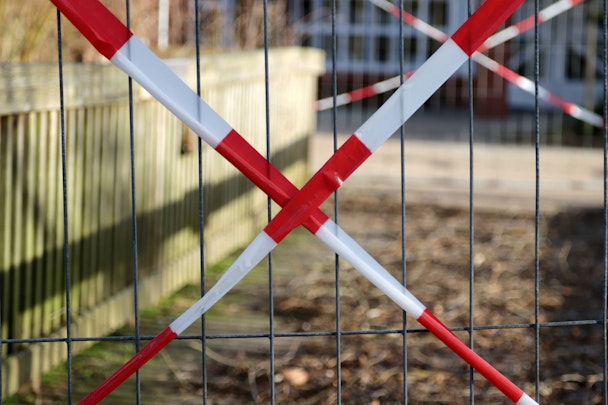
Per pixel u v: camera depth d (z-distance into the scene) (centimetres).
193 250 594
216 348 467
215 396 408
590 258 667
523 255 678
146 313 516
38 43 493
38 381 410
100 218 467
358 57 1584
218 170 634
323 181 258
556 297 572
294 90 817
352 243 263
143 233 520
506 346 477
